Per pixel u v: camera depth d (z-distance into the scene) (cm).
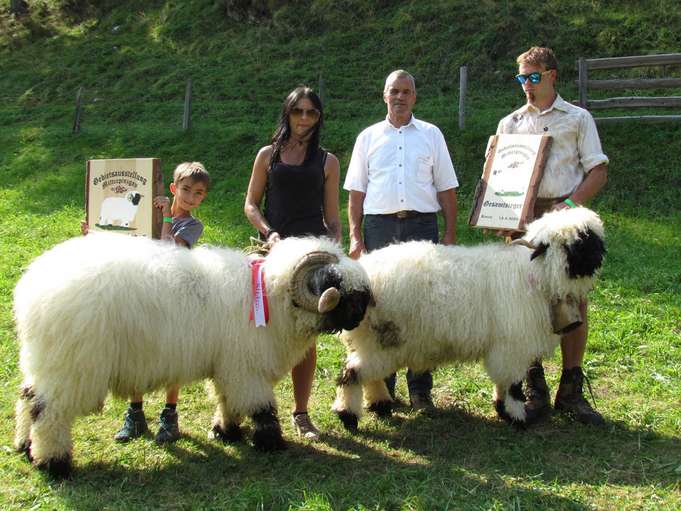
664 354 644
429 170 564
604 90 1573
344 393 521
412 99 559
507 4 2000
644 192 1177
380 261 509
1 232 1163
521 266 501
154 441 492
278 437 471
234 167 1466
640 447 479
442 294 495
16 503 402
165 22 2586
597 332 697
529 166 526
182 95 2012
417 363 516
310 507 393
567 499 405
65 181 1492
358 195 580
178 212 524
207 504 406
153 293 427
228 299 449
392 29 2075
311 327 455
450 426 528
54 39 2698
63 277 414
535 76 529
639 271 884
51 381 417
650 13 1820
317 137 509
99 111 2011
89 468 449
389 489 419
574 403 534
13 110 2134
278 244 469
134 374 429
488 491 418
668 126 1316
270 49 2167
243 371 456
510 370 505
